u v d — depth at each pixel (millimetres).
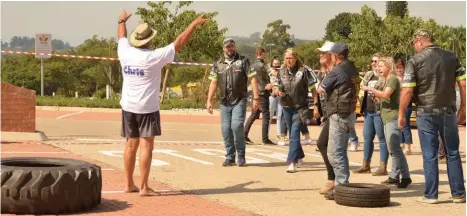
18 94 14805
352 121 8625
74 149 13297
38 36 32812
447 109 8344
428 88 8305
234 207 8078
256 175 10750
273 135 18859
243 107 11625
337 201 8422
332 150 8648
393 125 9695
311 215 7742
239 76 11453
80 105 34156
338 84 8523
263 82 15469
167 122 23938
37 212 7172
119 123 22547
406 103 8367
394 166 9969
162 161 12078
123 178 9914
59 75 79188
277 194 9086
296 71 11016
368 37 58250
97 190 7660
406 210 8148
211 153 13547
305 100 11000
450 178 8609
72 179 7281
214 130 20641
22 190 7074
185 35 8484
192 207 7984
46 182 7145
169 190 9102
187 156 12906
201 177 10383
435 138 8438
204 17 8531
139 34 8469
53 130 18938
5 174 7105
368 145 11094
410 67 8312
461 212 8047
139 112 8453
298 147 11133
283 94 11008
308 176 10758
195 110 31844
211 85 11719
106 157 12219
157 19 38688
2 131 14656
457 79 8453
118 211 7582
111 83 61812
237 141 11656
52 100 34625
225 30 39969
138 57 8375
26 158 7965
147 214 7488
